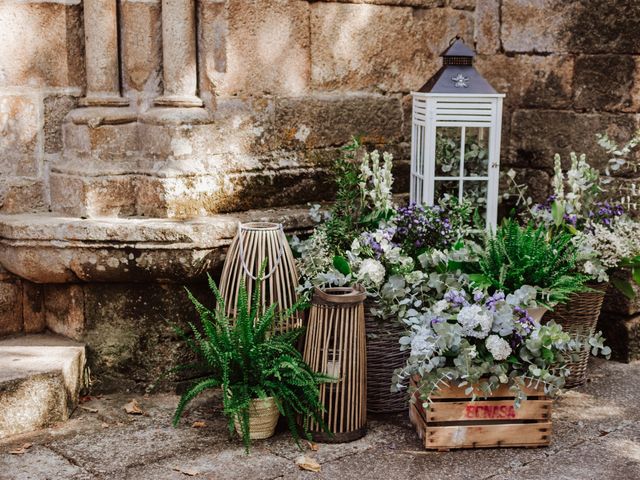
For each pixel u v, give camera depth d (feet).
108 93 14.15
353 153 16.01
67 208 14.11
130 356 13.83
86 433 12.32
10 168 14.03
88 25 14.02
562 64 16.20
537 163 16.83
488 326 11.58
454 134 14.99
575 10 15.88
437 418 11.89
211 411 13.15
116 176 13.94
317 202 15.60
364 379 12.26
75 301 13.85
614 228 14.51
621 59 15.39
